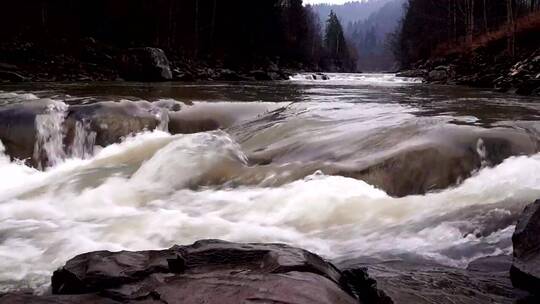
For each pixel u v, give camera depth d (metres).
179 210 5.71
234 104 10.39
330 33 100.88
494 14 42.66
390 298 2.99
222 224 5.25
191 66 29.66
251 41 43.16
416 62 50.03
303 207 5.49
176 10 35.88
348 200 5.54
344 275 3.40
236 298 2.79
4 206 6.09
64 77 21.25
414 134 6.98
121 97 11.66
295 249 3.44
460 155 6.19
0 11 25.31
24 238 5.02
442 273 3.58
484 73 22.81
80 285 3.15
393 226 4.89
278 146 7.48
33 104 8.65
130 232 5.14
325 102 11.92
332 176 6.09
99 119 8.62
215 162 6.85
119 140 8.55
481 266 3.76
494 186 5.62
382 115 9.27
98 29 31.00
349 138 7.32
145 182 6.71
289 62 52.22
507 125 7.20
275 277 3.02
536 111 9.87
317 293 2.84
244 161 7.05
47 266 4.36
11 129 8.23
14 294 2.94
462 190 5.69
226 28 41.69
